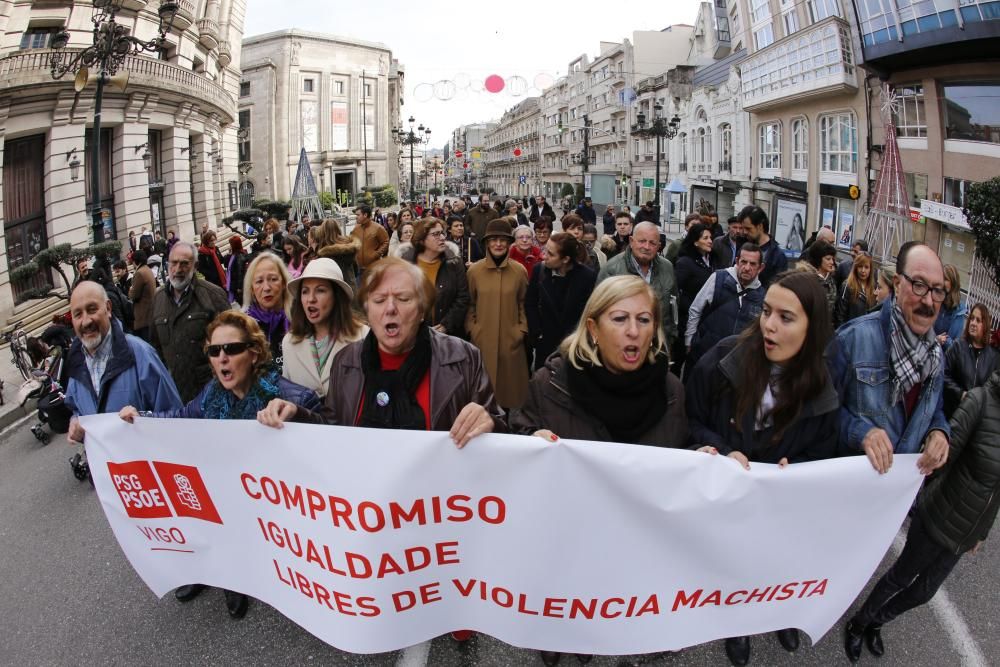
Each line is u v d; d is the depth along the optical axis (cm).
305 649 273
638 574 220
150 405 315
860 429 243
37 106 1594
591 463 210
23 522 417
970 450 236
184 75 2408
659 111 4309
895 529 228
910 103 1499
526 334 514
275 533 240
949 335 434
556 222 3500
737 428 237
